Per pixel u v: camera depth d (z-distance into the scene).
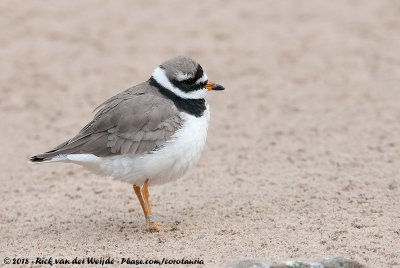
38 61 22.66
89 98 19.88
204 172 14.46
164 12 27.27
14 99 19.94
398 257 9.66
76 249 10.49
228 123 17.91
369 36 24.30
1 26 25.41
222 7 27.94
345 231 10.67
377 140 15.87
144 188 11.26
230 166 14.75
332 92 19.77
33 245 10.79
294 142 16.12
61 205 12.98
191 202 12.71
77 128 17.89
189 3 28.41
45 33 24.97
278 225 11.11
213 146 16.23
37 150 16.50
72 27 25.58
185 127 10.94
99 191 13.72
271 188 13.17
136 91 11.40
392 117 17.48
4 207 12.93
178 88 11.25
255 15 26.89
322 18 26.31
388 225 10.91
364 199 12.22
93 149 10.91
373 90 19.70
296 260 9.22
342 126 17.06
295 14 26.89
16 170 15.32
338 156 14.91
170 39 24.39
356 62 22.08
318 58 22.59
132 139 10.79
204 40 24.33
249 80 21.11
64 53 23.36
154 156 10.76
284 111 18.56
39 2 28.22
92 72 21.80
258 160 15.03
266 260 9.29
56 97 20.08
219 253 9.92
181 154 10.90
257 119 18.08
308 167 14.33
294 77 21.16
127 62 22.47
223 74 21.52
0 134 17.62
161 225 11.51
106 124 10.97
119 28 25.53
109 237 11.08
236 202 12.50
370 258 9.63
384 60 22.16
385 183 13.02
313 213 11.64
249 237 10.59
